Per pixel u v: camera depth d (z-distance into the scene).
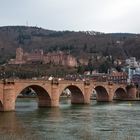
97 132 93.69
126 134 90.19
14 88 154.12
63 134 90.06
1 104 148.25
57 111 159.62
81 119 125.88
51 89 183.88
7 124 108.75
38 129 98.94
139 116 138.00
